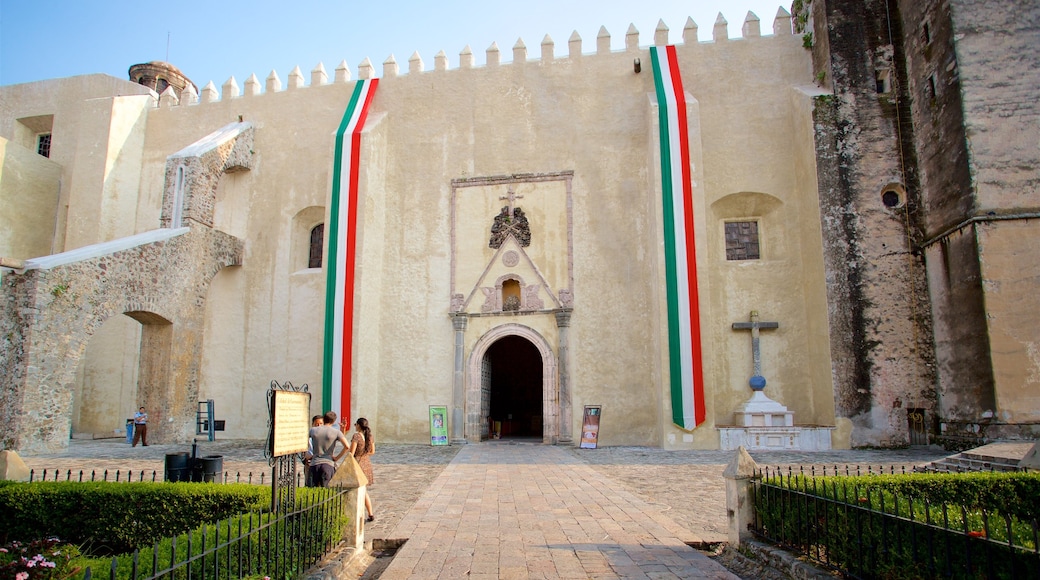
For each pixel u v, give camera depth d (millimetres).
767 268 18062
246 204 21125
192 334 18562
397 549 6918
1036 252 14125
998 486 6531
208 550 3994
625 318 18141
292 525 5195
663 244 16812
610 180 18984
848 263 16344
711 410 15922
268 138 21438
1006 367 13812
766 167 18359
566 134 19500
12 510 6695
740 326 17703
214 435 19156
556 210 19094
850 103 17125
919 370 15758
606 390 17828
